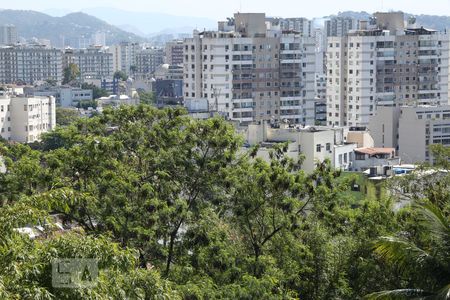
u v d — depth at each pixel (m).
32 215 31.94
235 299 47.59
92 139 56.66
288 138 121.38
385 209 58.78
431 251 41.97
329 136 122.44
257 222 58.94
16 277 28.56
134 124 60.72
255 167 60.09
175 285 45.50
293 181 58.50
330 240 57.72
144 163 58.66
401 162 143.50
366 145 152.75
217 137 58.41
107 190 53.19
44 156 56.34
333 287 55.41
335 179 67.94
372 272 53.78
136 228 50.94
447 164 65.19
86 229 52.97
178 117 61.09
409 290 39.84
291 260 56.19
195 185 57.88
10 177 54.00
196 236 53.31
